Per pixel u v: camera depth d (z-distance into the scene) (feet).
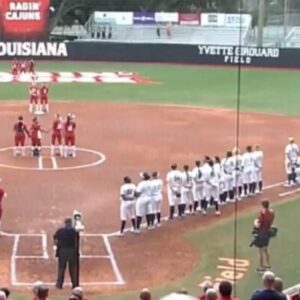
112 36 301.63
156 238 94.02
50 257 85.71
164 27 296.30
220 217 102.47
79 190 114.42
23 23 266.57
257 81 237.04
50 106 192.95
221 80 240.12
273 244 90.17
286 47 266.57
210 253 88.22
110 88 225.15
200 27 290.97
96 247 89.86
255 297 49.16
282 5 289.53
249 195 113.50
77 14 313.32
